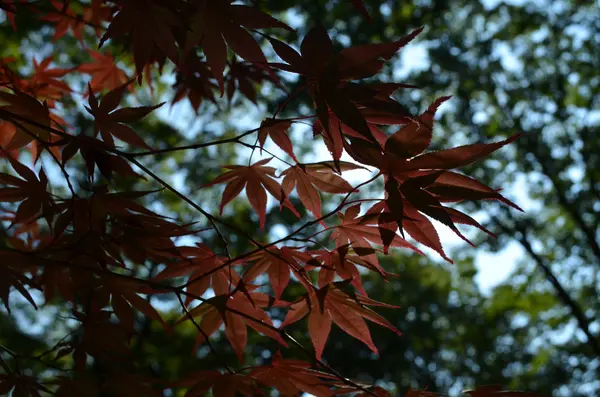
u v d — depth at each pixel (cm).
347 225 86
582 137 628
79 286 88
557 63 650
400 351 722
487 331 806
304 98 371
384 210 83
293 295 432
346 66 77
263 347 482
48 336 548
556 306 738
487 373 789
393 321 733
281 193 89
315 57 77
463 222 80
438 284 778
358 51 77
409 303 765
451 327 827
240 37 78
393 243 85
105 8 113
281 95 415
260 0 81
